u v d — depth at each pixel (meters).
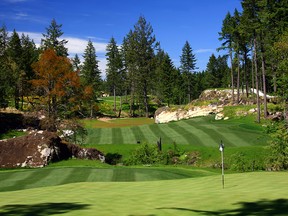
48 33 61.31
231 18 64.44
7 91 58.97
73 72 44.69
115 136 50.62
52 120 43.81
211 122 55.53
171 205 12.94
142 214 11.58
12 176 23.78
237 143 39.81
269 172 21.67
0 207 13.16
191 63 108.31
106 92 130.50
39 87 45.72
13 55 72.50
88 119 69.75
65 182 21.55
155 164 36.47
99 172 25.11
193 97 130.75
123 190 16.98
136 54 87.56
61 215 11.60
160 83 101.25
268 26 47.03
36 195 16.00
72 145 37.12
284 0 45.09
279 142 30.72
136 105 99.12
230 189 16.02
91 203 13.65
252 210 11.75
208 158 36.38
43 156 33.22
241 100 66.12
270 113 50.94
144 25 87.75
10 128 51.34
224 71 132.75
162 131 51.12
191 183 18.80
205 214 11.41
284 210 11.59
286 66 34.19
